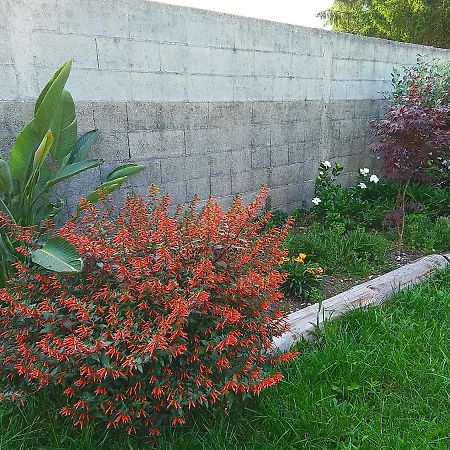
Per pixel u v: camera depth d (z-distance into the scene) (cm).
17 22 315
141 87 389
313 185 579
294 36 504
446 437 221
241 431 220
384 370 267
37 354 201
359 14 1542
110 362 189
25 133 281
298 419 223
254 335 224
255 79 478
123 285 202
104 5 353
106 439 209
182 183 438
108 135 376
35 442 209
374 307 327
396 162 472
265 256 239
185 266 214
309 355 270
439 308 331
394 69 614
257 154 502
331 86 566
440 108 477
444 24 1293
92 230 227
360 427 224
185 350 198
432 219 541
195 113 433
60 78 275
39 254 221
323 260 410
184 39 409
